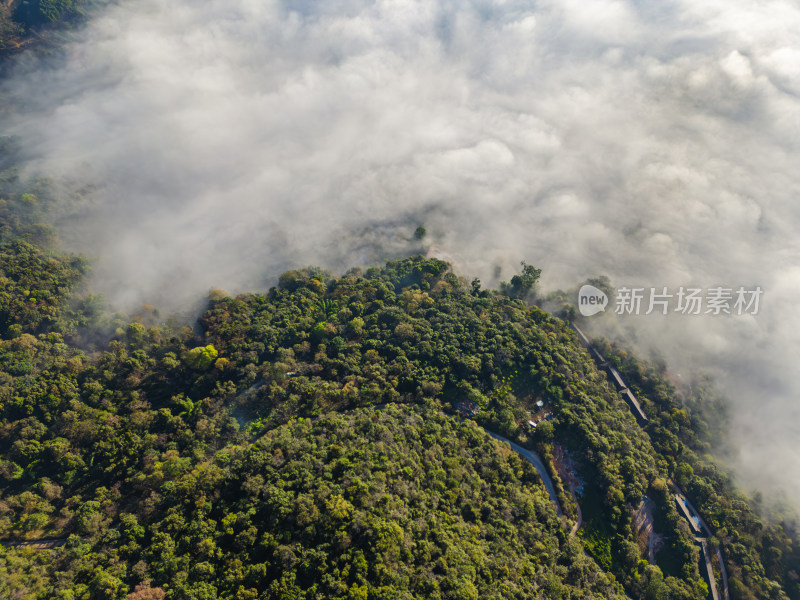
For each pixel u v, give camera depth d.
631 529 134.38
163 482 117.44
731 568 136.00
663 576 129.38
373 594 88.12
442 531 106.62
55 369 144.38
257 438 135.88
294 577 90.62
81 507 112.62
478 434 138.25
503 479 130.38
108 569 96.12
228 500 107.69
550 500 134.12
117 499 117.75
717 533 141.00
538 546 117.00
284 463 113.56
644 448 153.25
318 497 102.12
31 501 113.56
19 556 101.81
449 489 119.69
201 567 92.56
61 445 124.19
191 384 153.25
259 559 95.25
